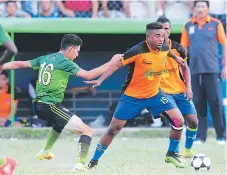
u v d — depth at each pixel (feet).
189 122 85.15
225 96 129.08
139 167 76.74
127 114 73.77
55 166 77.51
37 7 136.46
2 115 131.75
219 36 112.16
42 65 75.51
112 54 147.43
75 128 73.97
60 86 74.95
